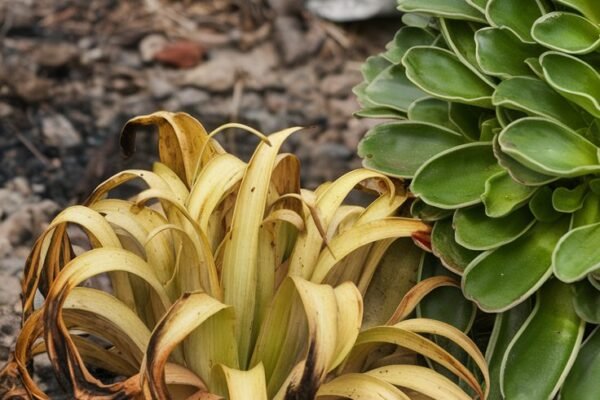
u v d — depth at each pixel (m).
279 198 1.11
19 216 1.52
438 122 1.19
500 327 1.12
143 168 1.65
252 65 1.85
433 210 1.13
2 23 1.86
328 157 1.70
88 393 1.05
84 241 1.43
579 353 1.10
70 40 1.84
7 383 1.18
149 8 1.95
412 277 1.17
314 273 1.12
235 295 1.10
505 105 1.08
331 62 1.87
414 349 1.09
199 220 1.10
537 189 1.09
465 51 1.16
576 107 1.11
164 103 1.77
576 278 1.03
